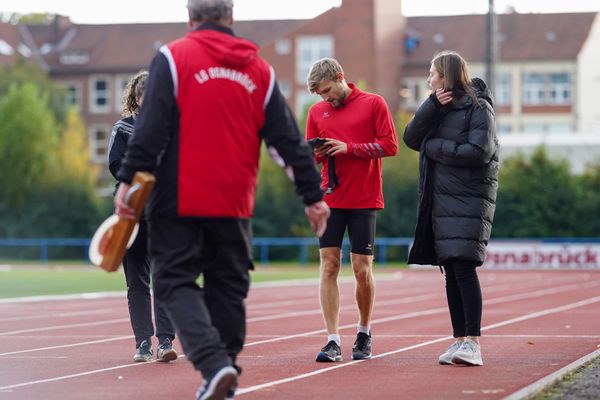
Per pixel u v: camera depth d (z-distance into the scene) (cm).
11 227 6606
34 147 6662
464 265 1088
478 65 9106
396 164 6359
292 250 6309
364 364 1139
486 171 1077
